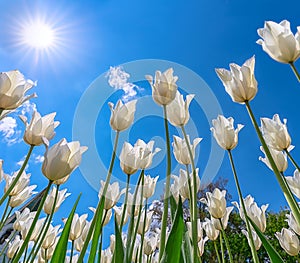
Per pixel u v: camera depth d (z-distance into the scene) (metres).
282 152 0.57
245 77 0.45
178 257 0.35
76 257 0.79
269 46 0.45
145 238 0.70
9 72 0.38
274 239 3.34
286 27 0.46
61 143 0.36
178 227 0.36
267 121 0.53
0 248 0.78
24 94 0.38
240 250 2.83
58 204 0.65
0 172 0.55
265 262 2.66
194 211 0.40
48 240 0.69
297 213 0.37
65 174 0.35
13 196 0.64
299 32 0.45
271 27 0.45
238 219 3.03
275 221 3.47
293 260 3.05
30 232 0.33
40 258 0.75
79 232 0.66
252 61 0.46
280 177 0.39
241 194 0.49
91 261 0.38
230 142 0.50
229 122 0.51
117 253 0.39
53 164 0.35
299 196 0.62
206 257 2.40
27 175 0.64
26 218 0.74
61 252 0.37
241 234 2.94
